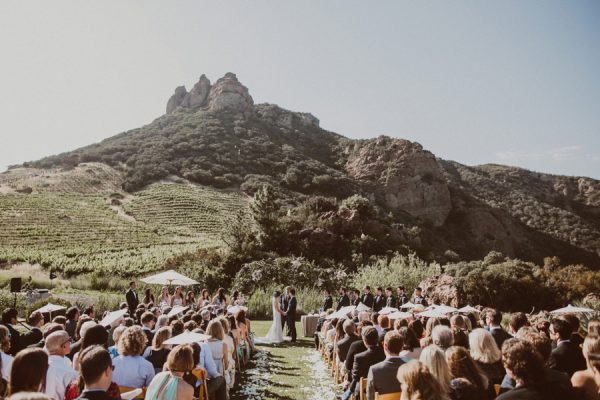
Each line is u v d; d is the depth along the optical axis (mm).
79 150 109062
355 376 5898
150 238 54938
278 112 147250
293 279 27891
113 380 4957
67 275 34562
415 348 5332
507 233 90688
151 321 7965
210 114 129875
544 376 3166
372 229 45375
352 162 108938
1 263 38094
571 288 28953
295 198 82938
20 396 2086
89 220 61375
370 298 15023
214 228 62688
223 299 15516
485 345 4785
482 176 134250
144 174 87500
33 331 7363
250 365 10547
